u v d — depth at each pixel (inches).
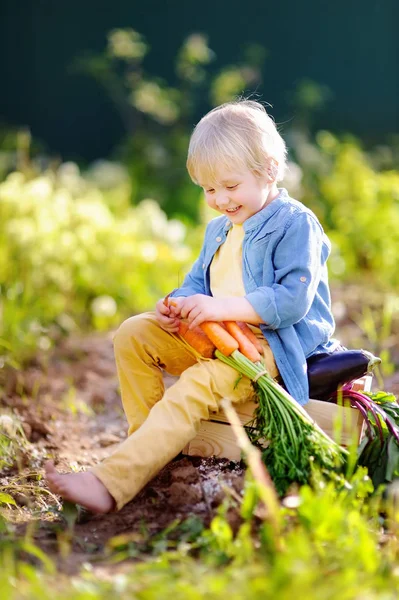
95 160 440.8
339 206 300.8
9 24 435.5
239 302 121.0
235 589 85.0
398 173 346.0
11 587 89.8
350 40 448.1
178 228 272.7
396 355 203.5
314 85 416.5
